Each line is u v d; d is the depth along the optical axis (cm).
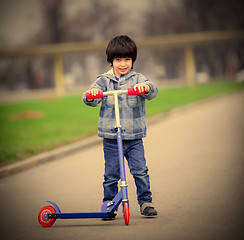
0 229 1250
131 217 1262
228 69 14688
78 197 1591
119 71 1227
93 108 5872
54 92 11769
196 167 1992
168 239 1041
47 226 1238
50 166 2316
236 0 14925
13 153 2633
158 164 2123
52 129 3834
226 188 1565
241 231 1080
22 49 9994
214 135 2994
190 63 10725
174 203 1391
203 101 5988
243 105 5144
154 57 17438
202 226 1134
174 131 3353
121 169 1139
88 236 1112
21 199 1638
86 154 2639
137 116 1223
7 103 8619
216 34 10281
